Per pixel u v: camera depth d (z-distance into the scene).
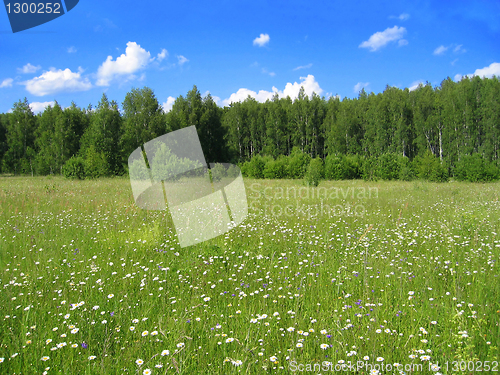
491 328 2.65
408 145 49.62
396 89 54.34
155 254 5.24
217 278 4.23
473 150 38.75
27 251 5.29
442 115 41.59
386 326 2.78
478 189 16.09
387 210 9.67
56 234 6.50
